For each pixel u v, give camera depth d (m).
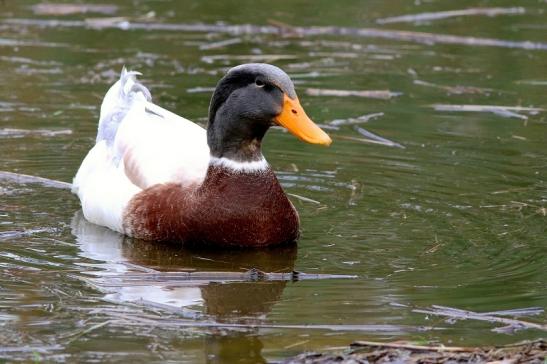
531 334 9.30
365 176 14.44
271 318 9.70
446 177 14.36
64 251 11.66
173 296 10.29
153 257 11.62
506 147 15.67
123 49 21.23
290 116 11.70
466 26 23.25
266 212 11.80
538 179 14.22
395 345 8.81
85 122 16.64
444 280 10.74
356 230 12.40
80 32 22.44
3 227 12.34
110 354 8.84
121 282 10.65
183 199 11.95
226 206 11.78
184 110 17.25
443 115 17.33
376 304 10.04
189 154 12.48
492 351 8.68
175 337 9.24
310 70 20.05
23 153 15.16
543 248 11.70
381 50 21.66
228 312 9.86
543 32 22.61
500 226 12.46
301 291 10.44
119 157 12.90
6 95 17.97
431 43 22.16
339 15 24.23
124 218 12.28
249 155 11.87
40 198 13.52
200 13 24.36
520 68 20.22
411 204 13.32
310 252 11.71
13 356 8.80
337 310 9.90
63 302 10.03
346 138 16.11
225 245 11.87
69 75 19.33
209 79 19.20
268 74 11.70
